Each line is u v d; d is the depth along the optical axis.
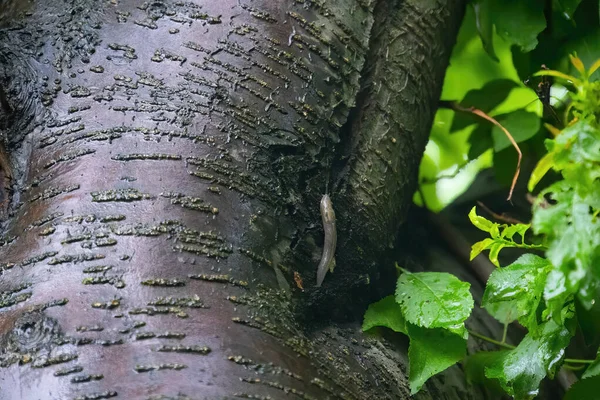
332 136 1.88
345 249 1.88
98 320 1.76
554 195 1.75
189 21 1.86
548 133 2.00
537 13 1.97
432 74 1.96
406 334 1.87
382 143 1.91
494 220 2.06
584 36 1.96
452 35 2.00
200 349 1.76
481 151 2.05
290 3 1.88
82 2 1.87
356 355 1.84
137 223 1.79
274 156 1.84
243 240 1.81
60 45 1.85
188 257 1.79
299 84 1.87
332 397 1.79
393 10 1.94
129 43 1.85
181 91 1.83
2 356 1.75
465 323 1.96
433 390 1.87
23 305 1.77
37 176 1.81
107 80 1.84
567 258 1.74
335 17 1.89
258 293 1.80
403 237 2.01
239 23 1.86
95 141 1.82
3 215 1.81
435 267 2.01
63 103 1.83
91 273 1.77
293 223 1.85
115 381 1.74
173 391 1.74
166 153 1.81
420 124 1.95
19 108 1.83
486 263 2.01
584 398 1.81
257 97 1.85
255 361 1.77
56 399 1.73
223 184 1.82
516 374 1.82
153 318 1.76
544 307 1.81
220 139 1.83
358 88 1.90
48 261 1.78
